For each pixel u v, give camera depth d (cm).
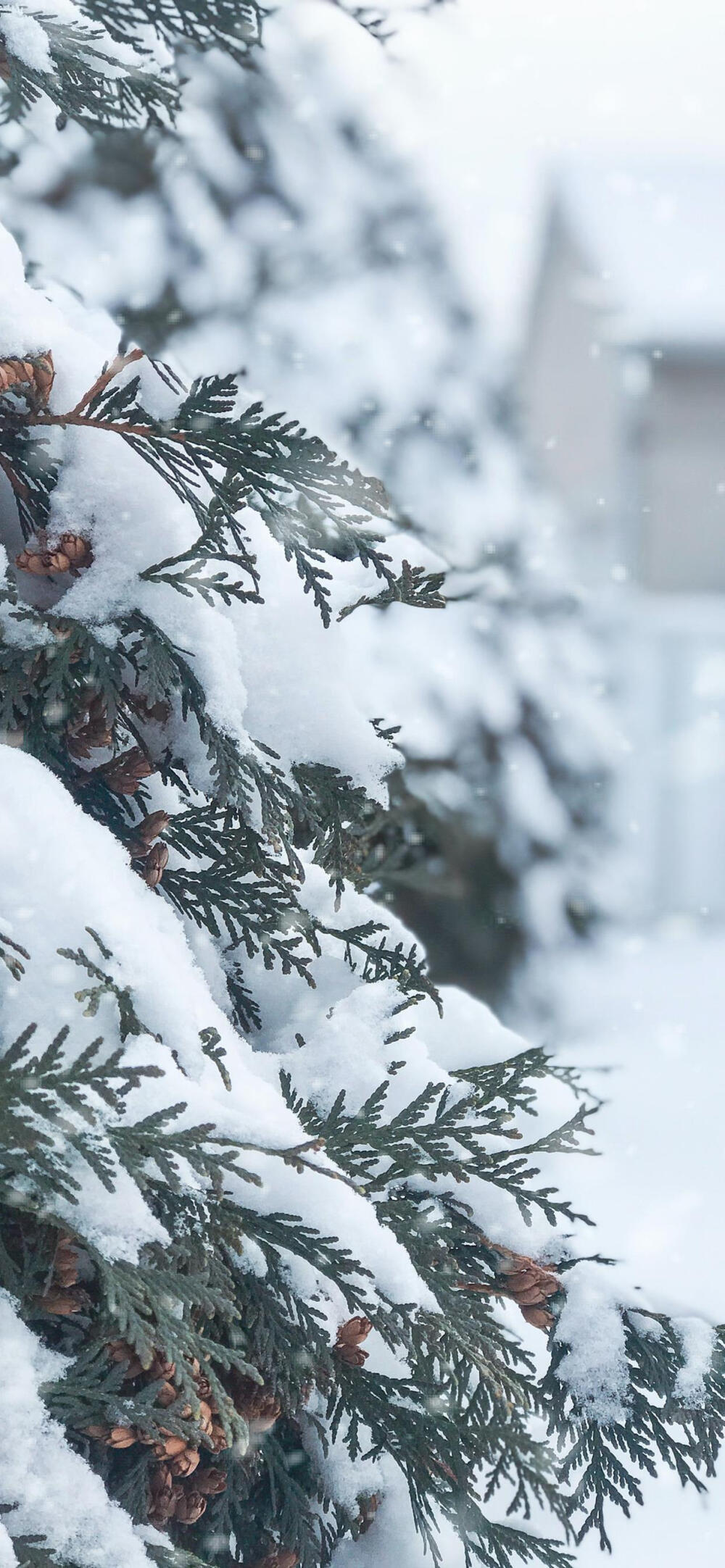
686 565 600
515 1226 104
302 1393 100
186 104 158
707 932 434
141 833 102
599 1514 103
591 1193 214
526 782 196
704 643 466
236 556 100
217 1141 95
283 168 188
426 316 223
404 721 151
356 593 105
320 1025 106
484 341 235
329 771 104
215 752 100
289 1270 99
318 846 104
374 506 102
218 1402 94
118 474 101
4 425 101
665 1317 105
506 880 187
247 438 101
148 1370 97
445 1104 104
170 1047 96
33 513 102
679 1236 196
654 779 459
